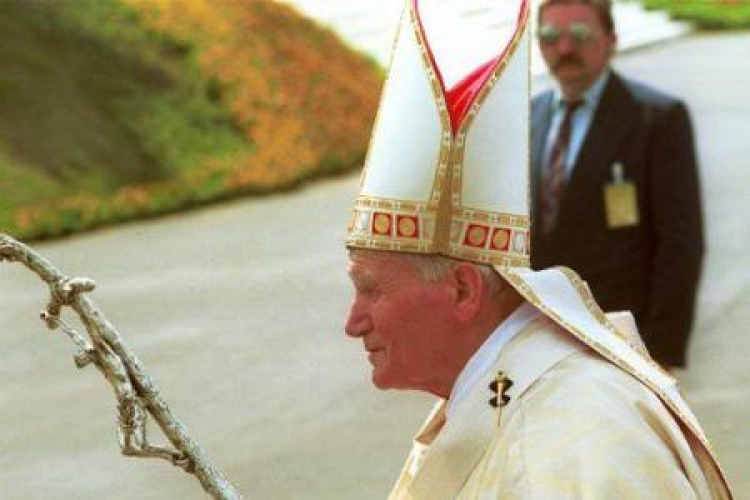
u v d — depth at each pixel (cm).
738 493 1358
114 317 1902
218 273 2056
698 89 2703
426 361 566
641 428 533
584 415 533
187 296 1967
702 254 1255
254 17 2744
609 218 1253
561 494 519
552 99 1278
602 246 1255
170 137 2438
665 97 1259
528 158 566
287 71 2650
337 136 2533
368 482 1440
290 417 1600
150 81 2544
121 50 2569
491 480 538
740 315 1809
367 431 1552
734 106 2603
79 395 1673
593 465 520
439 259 560
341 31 2833
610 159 1255
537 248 1272
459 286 561
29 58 2461
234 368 1741
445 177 559
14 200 2230
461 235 559
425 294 561
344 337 1830
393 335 564
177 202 2303
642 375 554
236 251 2144
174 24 2659
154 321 1886
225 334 1842
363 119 2591
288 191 2386
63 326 545
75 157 2334
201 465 552
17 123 2353
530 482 526
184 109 2512
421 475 554
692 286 1252
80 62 2506
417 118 562
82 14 2592
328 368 1730
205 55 2620
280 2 2822
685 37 2981
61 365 1756
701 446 558
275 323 1875
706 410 1547
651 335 1250
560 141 1269
